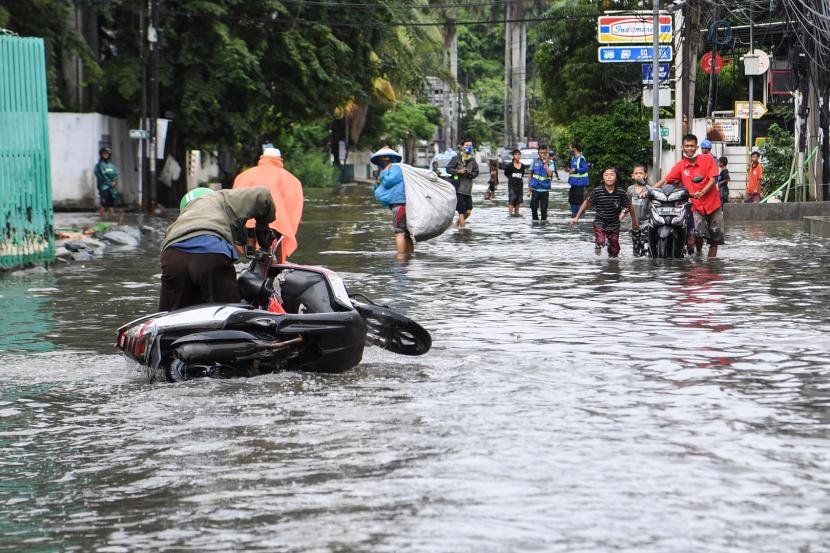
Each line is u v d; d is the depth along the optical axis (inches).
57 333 1006.4
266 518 473.1
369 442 593.9
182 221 856.9
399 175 1784.0
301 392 725.9
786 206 2714.1
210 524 468.1
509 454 567.2
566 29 4340.6
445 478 525.0
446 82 6161.4
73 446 602.2
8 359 870.4
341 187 5531.5
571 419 645.3
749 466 543.5
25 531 467.8
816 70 2783.0
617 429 620.4
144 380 778.8
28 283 1414.9
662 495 496.1
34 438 622.5
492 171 4008.4
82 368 830.5
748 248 1891.0
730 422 637.3
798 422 637.3
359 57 3447.3
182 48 3073.3
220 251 844.0
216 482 527.5
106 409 689.6
